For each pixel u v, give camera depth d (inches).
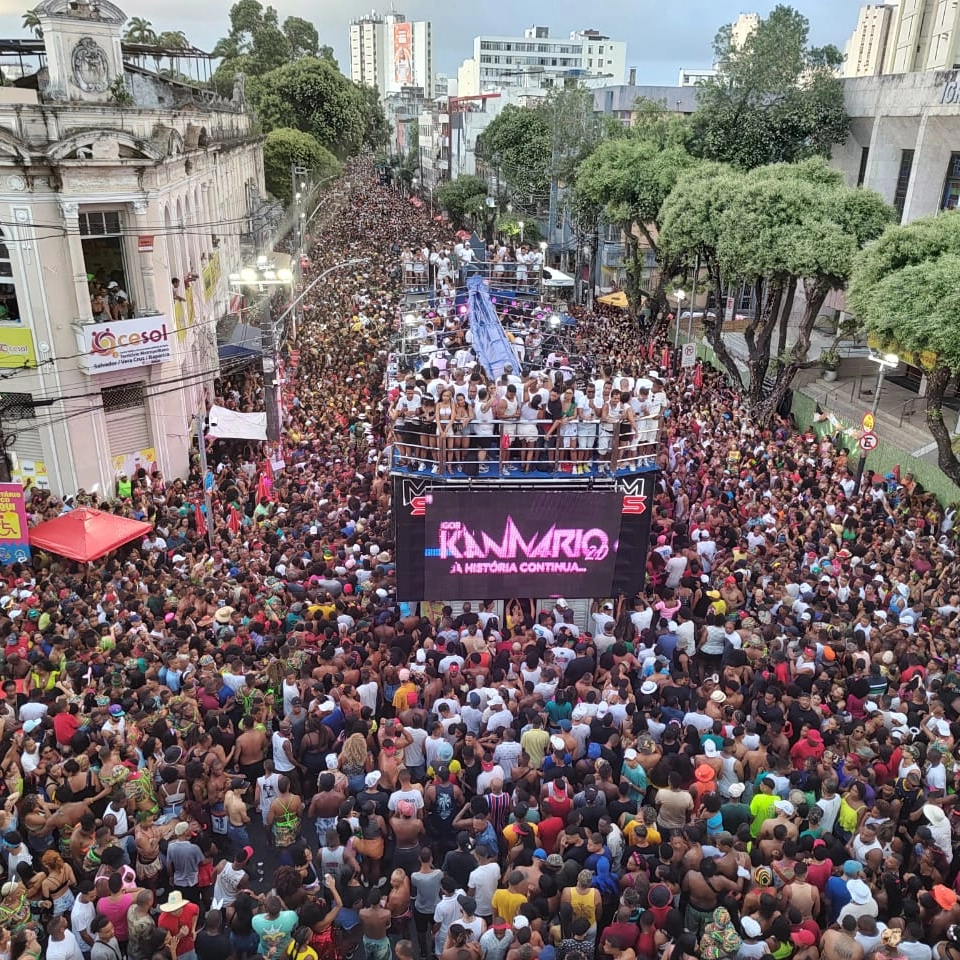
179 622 577.6
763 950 331.6
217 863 410.6
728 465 911.7
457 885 383.2
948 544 734.5
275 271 933.8
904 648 541.0
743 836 390.6
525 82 4768.7
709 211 1206.9
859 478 865.5
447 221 3331.7
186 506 836.0
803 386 1408.7
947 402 1273.4
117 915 345.7
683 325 1840.6
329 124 2940.5
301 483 885.8
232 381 1365.7
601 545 611.5
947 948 322.3
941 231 832.3
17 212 866.1
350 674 509.0
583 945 331.0
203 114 1396.4
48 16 912.9
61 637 531.8
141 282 992.2
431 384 641.6
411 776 449.4
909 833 418.9
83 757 420.5
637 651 556.1
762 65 1530.5
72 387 940.0
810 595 621.0
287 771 464.4
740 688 525.7
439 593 617.6
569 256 2433.6
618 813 408.2
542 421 596.4
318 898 351.6
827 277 1075.3
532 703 484.1
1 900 342.0
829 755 431.8
